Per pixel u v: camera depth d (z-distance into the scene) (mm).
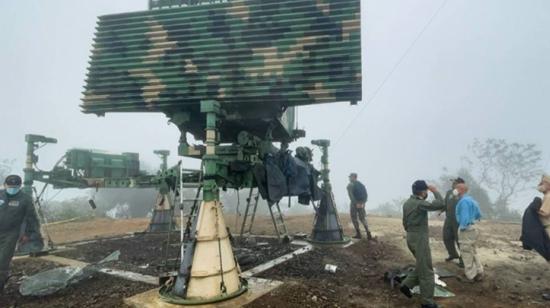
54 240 12086
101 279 6516
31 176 9258
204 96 6410
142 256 8555
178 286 5305
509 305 5164
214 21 6707
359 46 6059
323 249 9258
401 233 12289
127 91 6848
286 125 9211
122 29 7121
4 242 5828
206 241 5457
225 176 6965
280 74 6207
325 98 6016
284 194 7664
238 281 5602
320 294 5449
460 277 6617
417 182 5480
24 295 5641
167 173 7730
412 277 5301
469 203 6516
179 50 6734
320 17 6293
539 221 6141
